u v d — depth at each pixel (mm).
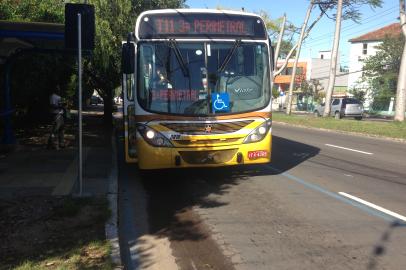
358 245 6059
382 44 57156
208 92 9023
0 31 10891
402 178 10633
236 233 6566
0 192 8359
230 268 5344
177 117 8867
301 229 6723
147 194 9008
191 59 9078
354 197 8664
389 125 24984
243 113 9109
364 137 21531
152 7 24359
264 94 9344
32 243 5848
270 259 5594
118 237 6211
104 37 20172
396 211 7695
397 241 6215
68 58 17938
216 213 7602
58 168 10836
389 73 55250
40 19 15367
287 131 24516
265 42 9453
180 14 9141
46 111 22469
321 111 42094
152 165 8898
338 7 32375
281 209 7805
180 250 5945
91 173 10352
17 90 16250
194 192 9133
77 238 6062
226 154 9070
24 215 7023
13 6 14758
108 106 26000
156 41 9031
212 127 8961
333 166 12227
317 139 19938
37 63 15953
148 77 8945
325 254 5742
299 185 9734
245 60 9297
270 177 10594
